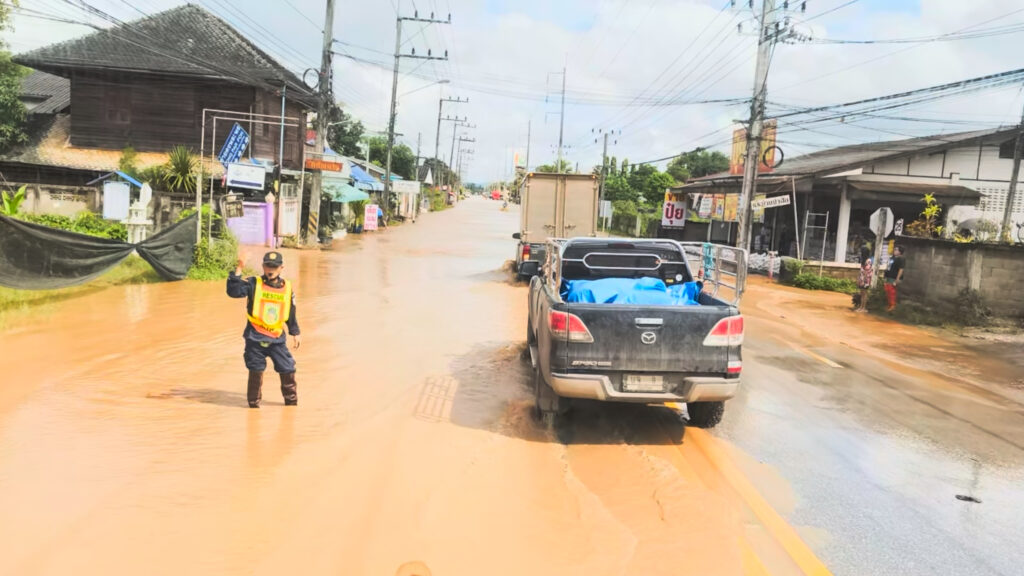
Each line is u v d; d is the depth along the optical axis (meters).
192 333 9.74
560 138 56.22
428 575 3.64
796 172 26.64
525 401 7.13
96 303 11.84
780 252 30.73
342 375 7.87
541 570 3.78
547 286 6.98
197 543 3.83
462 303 13.98
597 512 4.57
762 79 21.09
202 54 26.80
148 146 26.44
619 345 5.71
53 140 26.50
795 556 4.09
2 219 10.16
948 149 25.05
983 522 4.73
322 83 25.09
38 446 5.23
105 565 3.56
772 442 6.25
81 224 17.47
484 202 142.12
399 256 24.42
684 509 4.67
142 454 5.14
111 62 25.61
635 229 48.06
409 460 5.28
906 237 15.76
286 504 4.38
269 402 6.70
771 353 10.63
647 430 6.43
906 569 4.01
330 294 14.45
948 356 10.94
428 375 8.03
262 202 24.81
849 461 5.84
